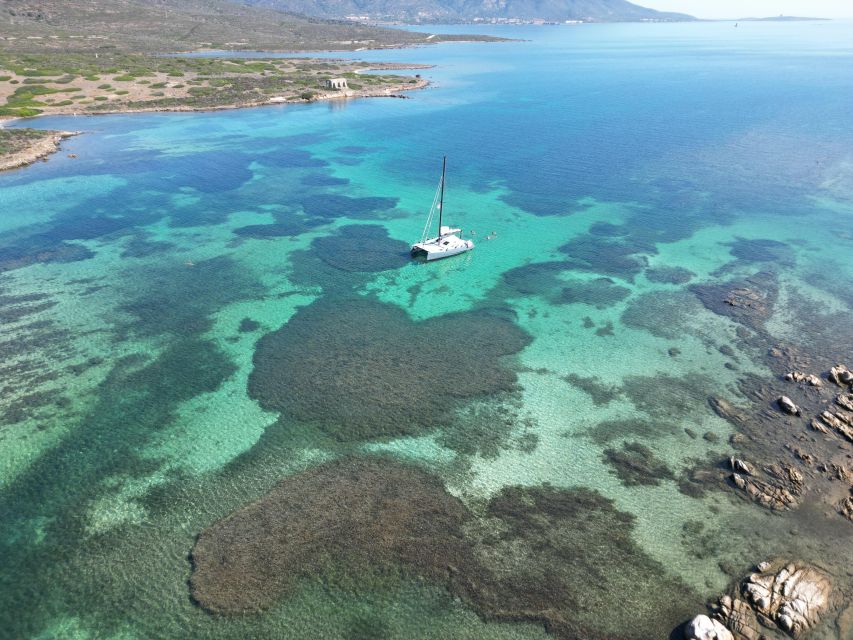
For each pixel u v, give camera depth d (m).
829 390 43.91
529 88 189.00
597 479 36.53
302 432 40.12
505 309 57.12
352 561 30.61
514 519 33.47
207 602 28.50
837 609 28.02
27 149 101.38
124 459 37.56
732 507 34.25
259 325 53.56
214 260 66.19
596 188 90.88
